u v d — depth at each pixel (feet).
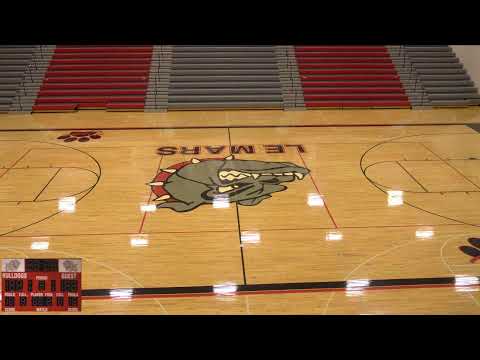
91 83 54.44
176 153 38.73
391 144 41.14
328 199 30.19
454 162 36.70
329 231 26.04
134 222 27.09
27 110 51.16
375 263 22.77
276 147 40.40
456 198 30.30
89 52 57.93
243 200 30.04
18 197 30.35
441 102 53.78
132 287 20.79
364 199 30.19
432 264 22.62
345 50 59.16
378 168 35.55
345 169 35.35
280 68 56.95
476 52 55.57
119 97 52.90
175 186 32.14
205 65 56.70
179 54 57.88
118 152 38.93
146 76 55.36
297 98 53.67
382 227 26.48
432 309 19.15
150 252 23.86
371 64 57.77
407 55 59.16
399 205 29.30
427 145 40.78
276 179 33.40
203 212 28.40
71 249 24.06
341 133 44.37
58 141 41.70
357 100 54.13
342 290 20.56
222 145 40.83
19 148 39.73
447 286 20.83
